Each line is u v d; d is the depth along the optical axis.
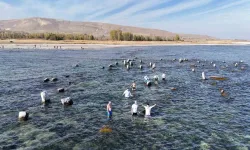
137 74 56.38
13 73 54.22
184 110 30.48
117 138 21.92
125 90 39.62
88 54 105.75
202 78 52.19
